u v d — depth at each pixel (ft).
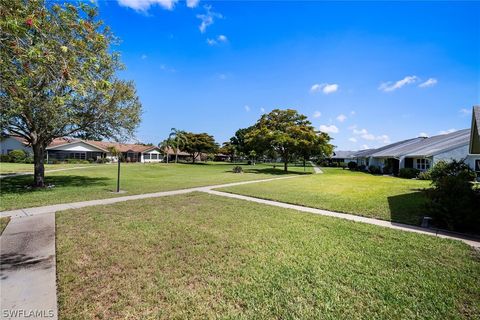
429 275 12.84
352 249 16.29
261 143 110.32
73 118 41.45
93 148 157.17
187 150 196.75
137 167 115.44
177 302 10.37
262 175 85.81
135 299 10.53
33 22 11.32
